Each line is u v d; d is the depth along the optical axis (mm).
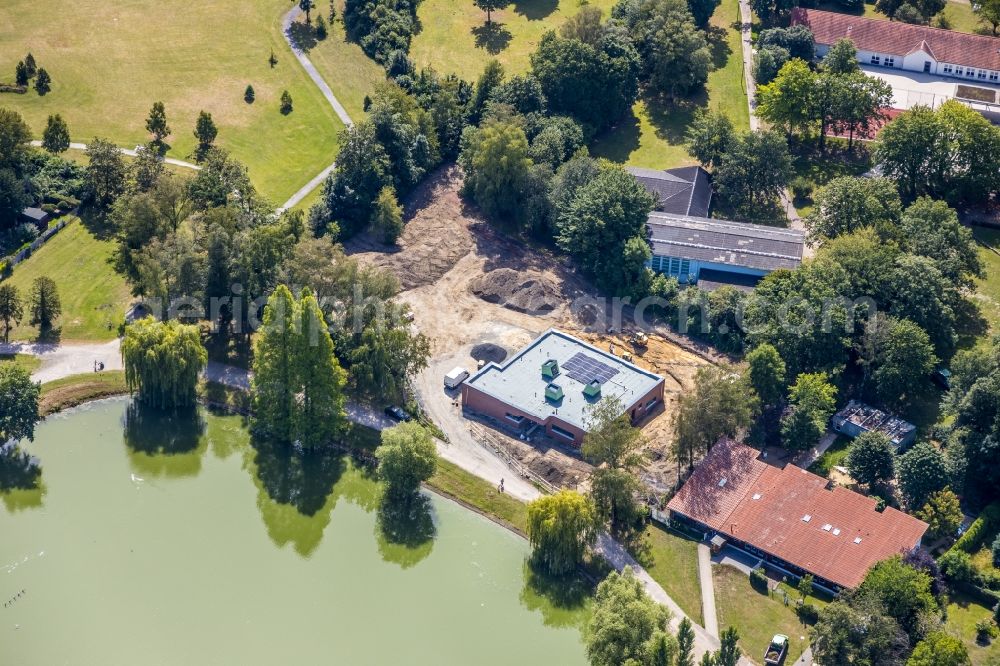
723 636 184375
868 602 189875
